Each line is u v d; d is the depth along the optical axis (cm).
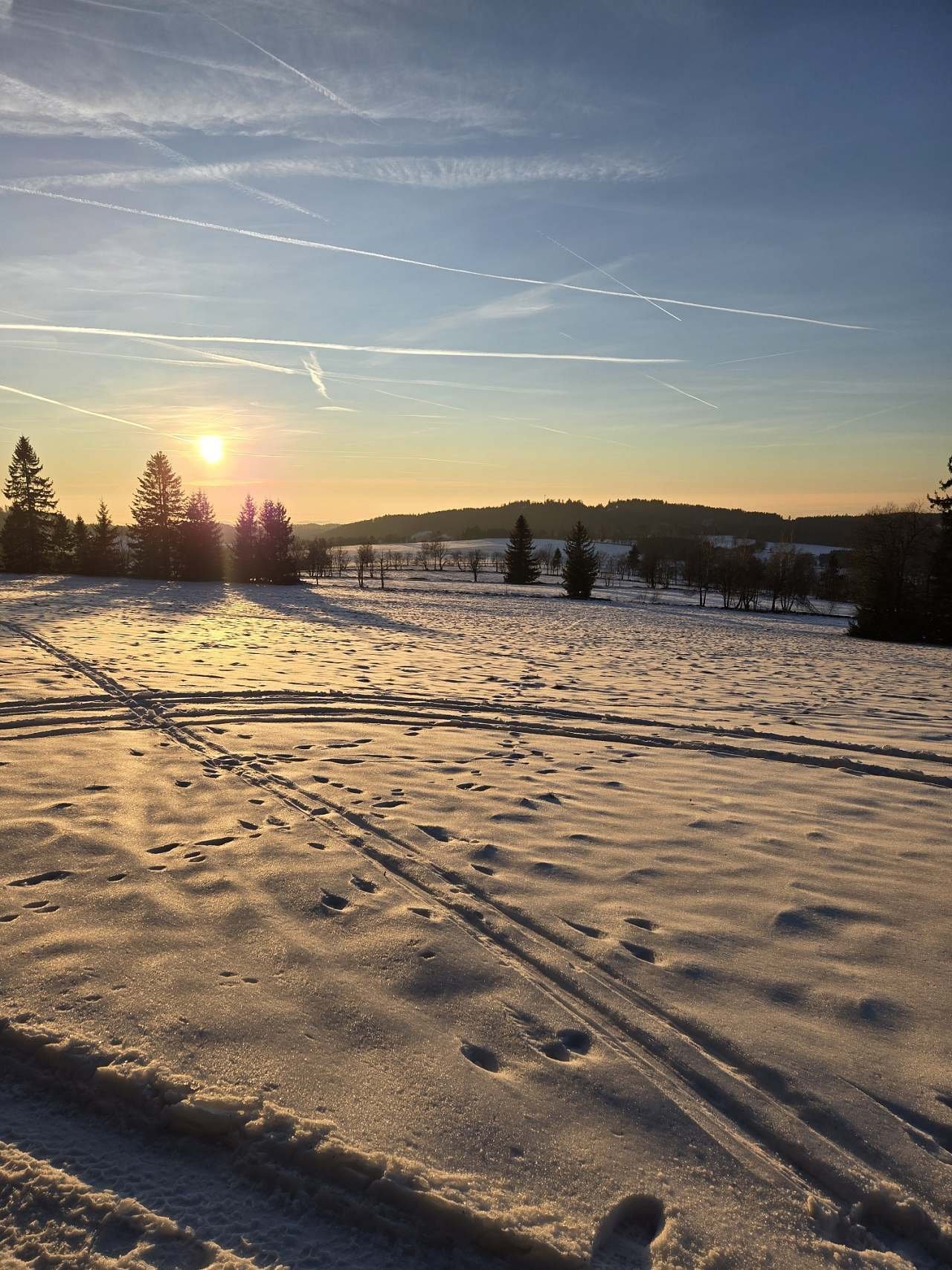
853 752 799
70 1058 254
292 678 1089
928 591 3944
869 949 360
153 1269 188
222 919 355
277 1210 210
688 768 706
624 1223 210
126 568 5291
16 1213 204
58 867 404
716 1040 283
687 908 398
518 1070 262
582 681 1259
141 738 695
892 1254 203
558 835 500
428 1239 202
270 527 5253
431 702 960
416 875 417
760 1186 221
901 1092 259
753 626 3647
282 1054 262
